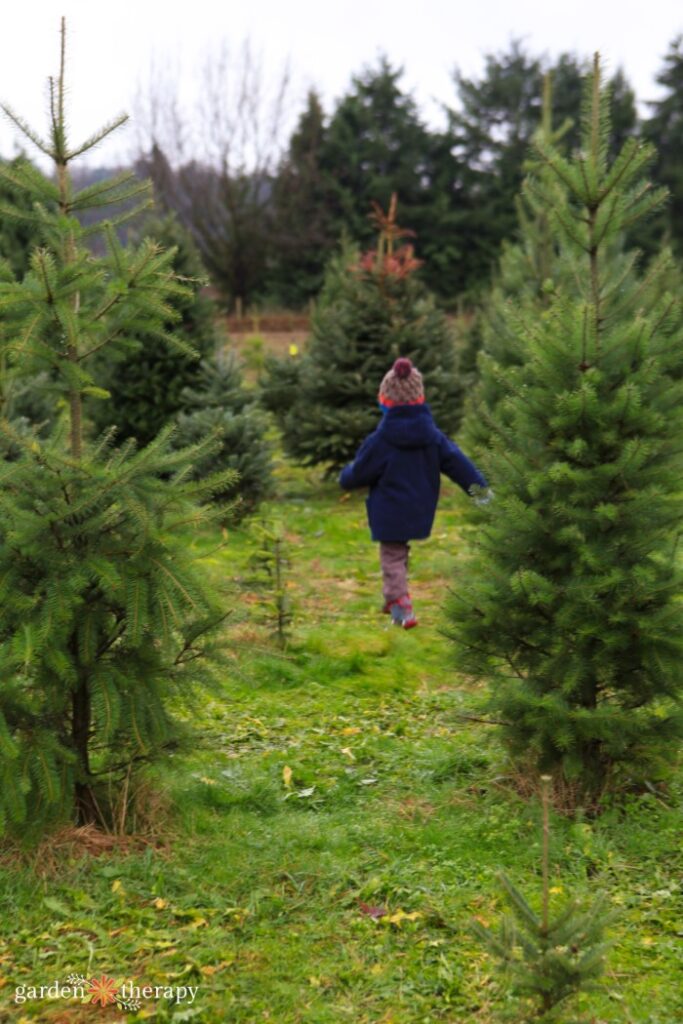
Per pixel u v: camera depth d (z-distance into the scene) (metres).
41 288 3.71
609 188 4.46
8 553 3.69
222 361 11.66
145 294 3.93
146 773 4.32
